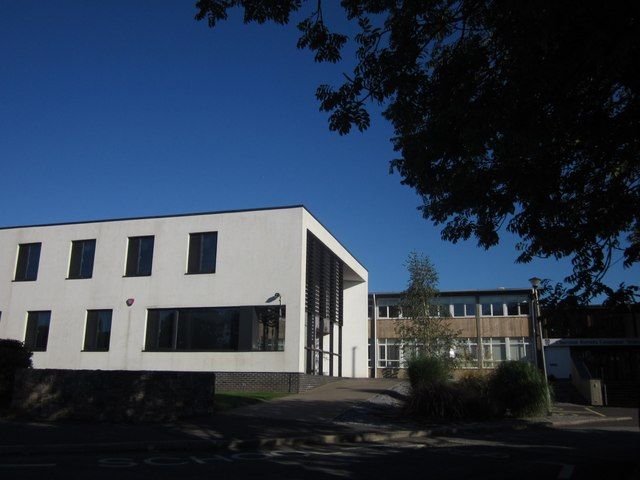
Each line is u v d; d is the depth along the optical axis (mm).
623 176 8594
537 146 7551
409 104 8156
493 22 7320
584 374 29219
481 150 8000
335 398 19062
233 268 23500
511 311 40938
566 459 10250
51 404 13938
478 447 11875
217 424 13289
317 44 8156
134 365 23938
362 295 33500
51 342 25469
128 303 24500
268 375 21922
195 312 23781
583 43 6742
